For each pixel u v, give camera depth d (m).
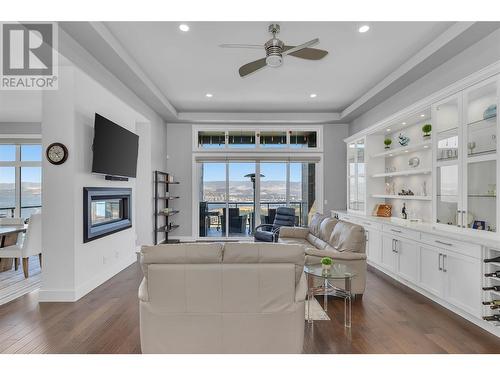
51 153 3.16
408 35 3.16
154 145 5.73
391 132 5.07
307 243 4.58
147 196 5.54
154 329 2.04
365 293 3.44
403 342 2.30
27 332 2.47
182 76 4.31
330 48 3.45
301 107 5.96
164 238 6.41
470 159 2.91
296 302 2.06
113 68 3.64
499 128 2.58
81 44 3.06
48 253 3.16
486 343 2.29
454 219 3.18
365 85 4.68
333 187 6.73
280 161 6.70
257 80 4.48
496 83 2.62
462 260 2.74
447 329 2.53
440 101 3.34
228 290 2.03
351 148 6.02
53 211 3.17
